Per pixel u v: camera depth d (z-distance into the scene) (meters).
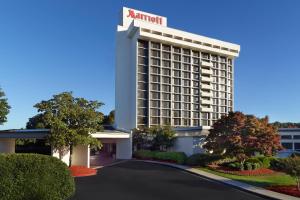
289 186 28.28
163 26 127.25
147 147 67.00
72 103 38.59
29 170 18.81
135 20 117.12
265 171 39.69
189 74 132.50
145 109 119.50
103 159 60.53
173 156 50.62
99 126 40.06
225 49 141.38
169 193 25.98
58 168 19.89
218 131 41.53
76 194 24.98
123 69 120.44
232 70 146.75
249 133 39.69
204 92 134.38
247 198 24.70
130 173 37.84
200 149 49.66
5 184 18.06
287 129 98.12
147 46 122.50
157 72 124.00
